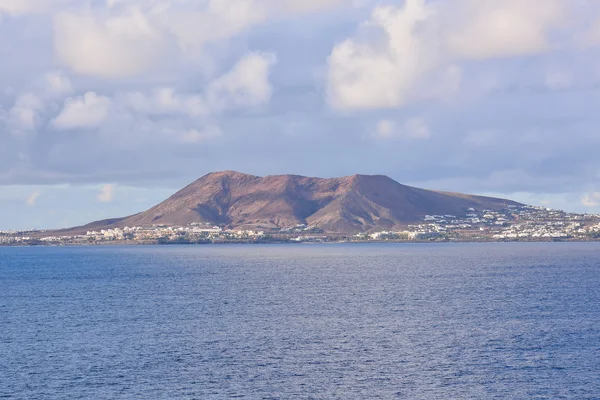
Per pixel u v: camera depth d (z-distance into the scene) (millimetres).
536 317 165625
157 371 114312
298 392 103188
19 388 105188
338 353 126250
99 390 104125
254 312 179500
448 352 126312
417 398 100562
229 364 118625
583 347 129500
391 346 131875
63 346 133375
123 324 159625
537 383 106875
